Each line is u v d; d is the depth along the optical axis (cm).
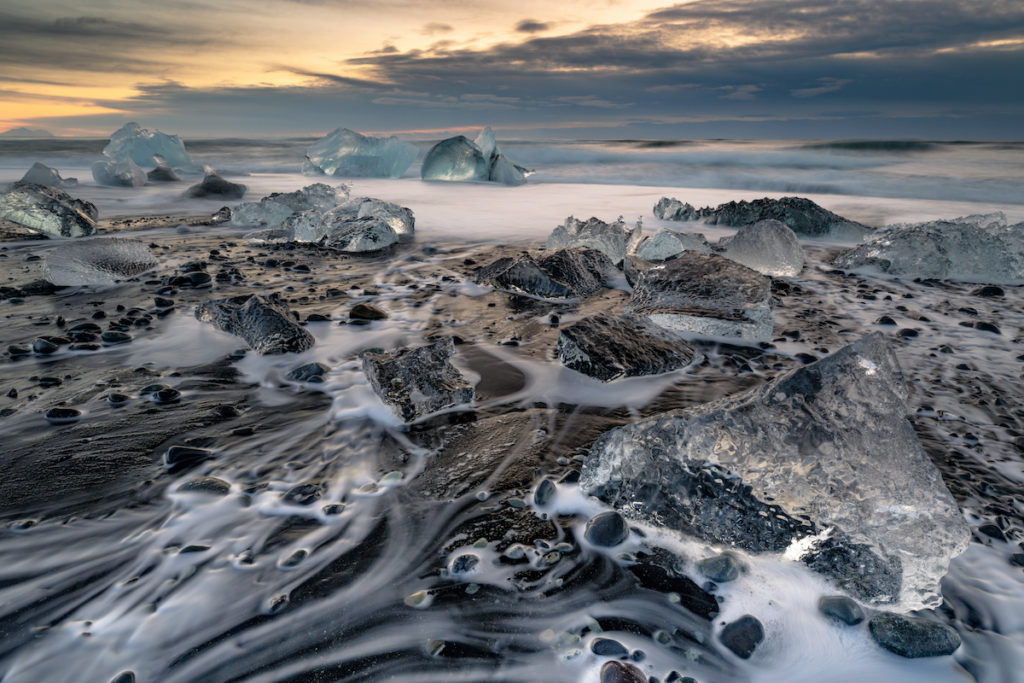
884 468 150
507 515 170
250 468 193
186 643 126
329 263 498
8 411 227
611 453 174
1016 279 451
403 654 124
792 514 151
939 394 251
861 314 369
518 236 629
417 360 247
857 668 122
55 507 171
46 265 403
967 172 1285
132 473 189
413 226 649
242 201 939
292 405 238
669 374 276
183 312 350
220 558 152
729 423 163
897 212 807
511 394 253
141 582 144
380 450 206
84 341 300
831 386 165
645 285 375
